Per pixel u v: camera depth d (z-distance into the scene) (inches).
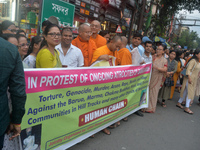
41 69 72.3
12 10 193.0
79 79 90.0
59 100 82.4
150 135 133.6
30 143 74.3
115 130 133.7
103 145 111.6
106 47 121.2
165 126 153.4
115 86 118.4
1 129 53.5
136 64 139.3
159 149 116.8
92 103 102.3
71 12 202.5
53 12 181.6
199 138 140.3
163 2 521.7
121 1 342.6
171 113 189.2
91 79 97.4
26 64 89.5
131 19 418.9
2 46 49.6
